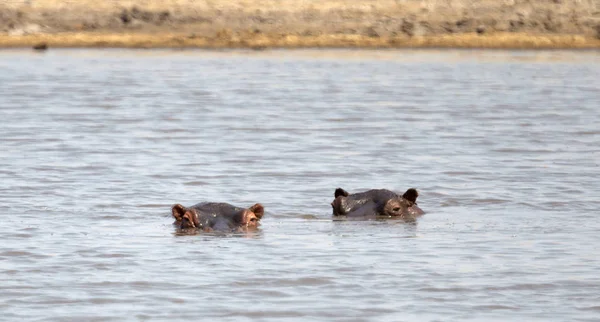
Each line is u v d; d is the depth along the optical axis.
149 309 42.75
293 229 59.09
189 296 44.59
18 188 71.94
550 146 93.69
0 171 78.94
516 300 44.16
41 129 103.06
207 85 147.38
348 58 191.25
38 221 60.75
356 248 53.94
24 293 45.03
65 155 87.31
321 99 131.62
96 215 62.88
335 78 158.25
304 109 121.19
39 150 89.94
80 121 109.56
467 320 41.38
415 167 82.12
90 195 69.56
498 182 75.56
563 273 48.59
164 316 41.81
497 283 46.78
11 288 45.78
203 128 104.75
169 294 44.94
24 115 114.19
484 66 178.00
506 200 68.81
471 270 49.19
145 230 58.50
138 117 113.25
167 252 52.75
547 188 73.00
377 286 46.28
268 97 133.75
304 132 102.06
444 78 159.12
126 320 41.28
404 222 61.53
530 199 69.00
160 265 49.94
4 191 70.69
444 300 44.09
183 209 59.38
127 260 50.97
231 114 116.25
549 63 183.25
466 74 165.12
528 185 74.25
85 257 51.56
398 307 43.06
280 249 53.56
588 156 88.12
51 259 51.06
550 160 85.94
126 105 124.31
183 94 136.62
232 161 84.44
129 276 47.84
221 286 46.19
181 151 89.81
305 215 63.53
